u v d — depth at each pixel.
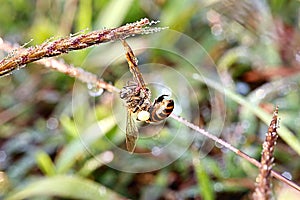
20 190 0.35
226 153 0.35
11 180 0.36
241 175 0.35
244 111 0.36
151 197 0.35
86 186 0.34
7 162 0.37
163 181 0.35
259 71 0.38
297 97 0.36
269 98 0.37
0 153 0.38
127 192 0.35
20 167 0.36
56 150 0.37
